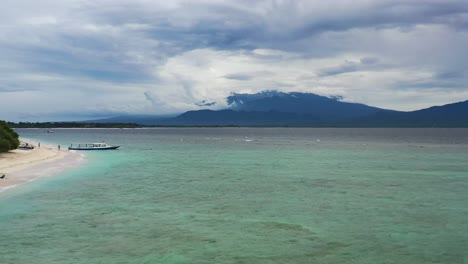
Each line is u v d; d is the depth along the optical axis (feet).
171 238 84.17
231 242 81.87
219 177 173.68
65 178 161.17
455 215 104.01
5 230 88.12
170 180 162.81
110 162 234.79
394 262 71.87
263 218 100.58
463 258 73.72
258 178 170.81
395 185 153.28
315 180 166.09
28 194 125.70
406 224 95.50
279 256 74.49
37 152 273.75
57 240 81.97
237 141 578.25
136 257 73.31
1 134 262.67
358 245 80.48
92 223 94.32
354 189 143.02
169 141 568.41
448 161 254.47
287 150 366.84
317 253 76.07
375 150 370.12
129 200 120.47
